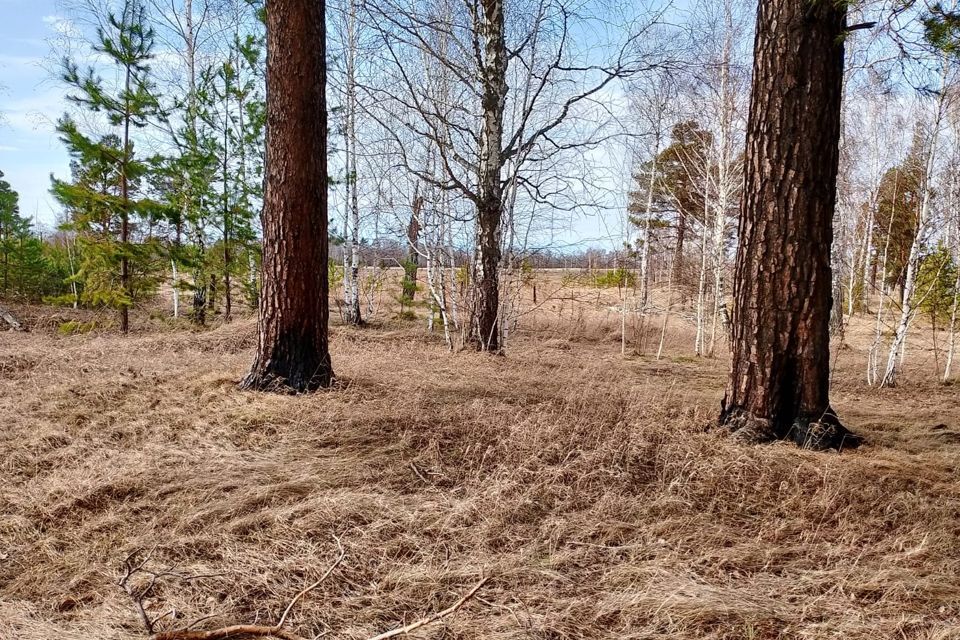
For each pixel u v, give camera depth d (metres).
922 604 2.23
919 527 2.84
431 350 8.48
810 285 3.88
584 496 3.19
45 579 2.37
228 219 12.13
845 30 3.69
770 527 2.89
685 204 16.77
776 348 3.97
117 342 8.38
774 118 3.87
